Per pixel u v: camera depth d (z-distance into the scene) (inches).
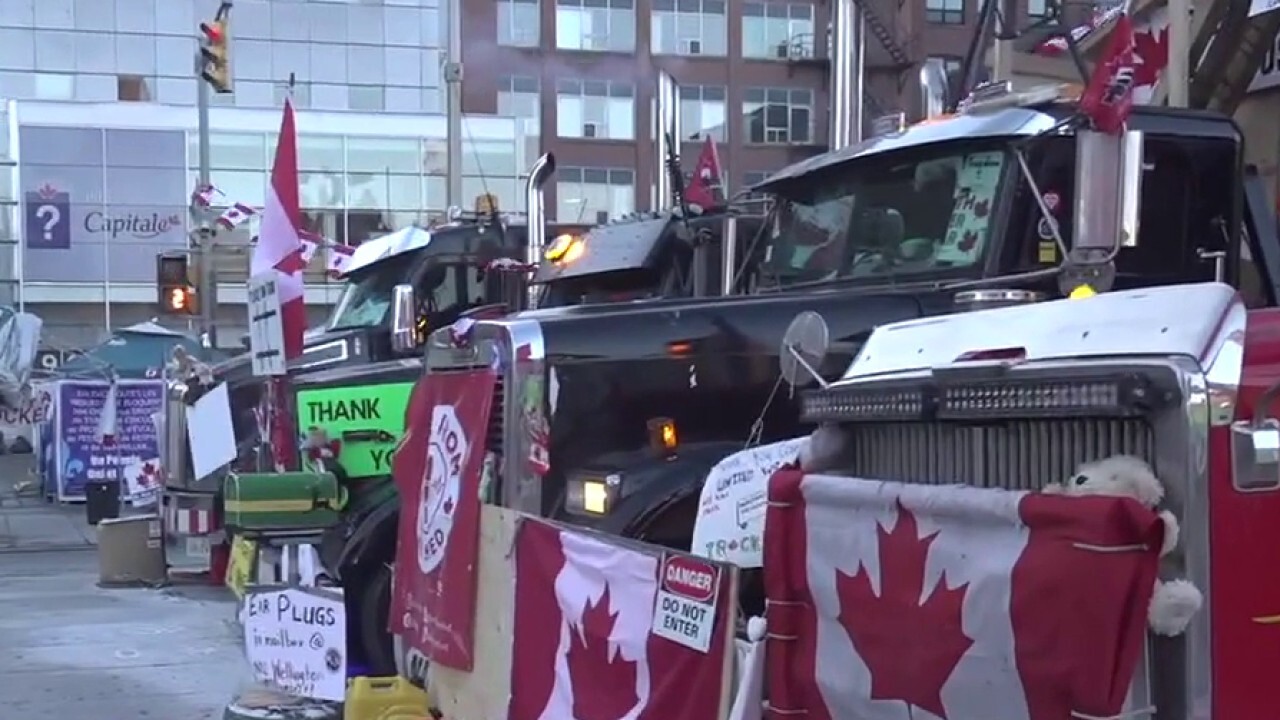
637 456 212.1
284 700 250.7
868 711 125.1
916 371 131.7
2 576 525.7
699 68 1750.7
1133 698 101.0
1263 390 104.6
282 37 1899.6
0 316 743.1
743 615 165.8
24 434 1325.0
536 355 210.2
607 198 1754.4
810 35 1776.6
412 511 248.2
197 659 351.3
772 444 183.3
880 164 239.5
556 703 188.1
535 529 197.0
